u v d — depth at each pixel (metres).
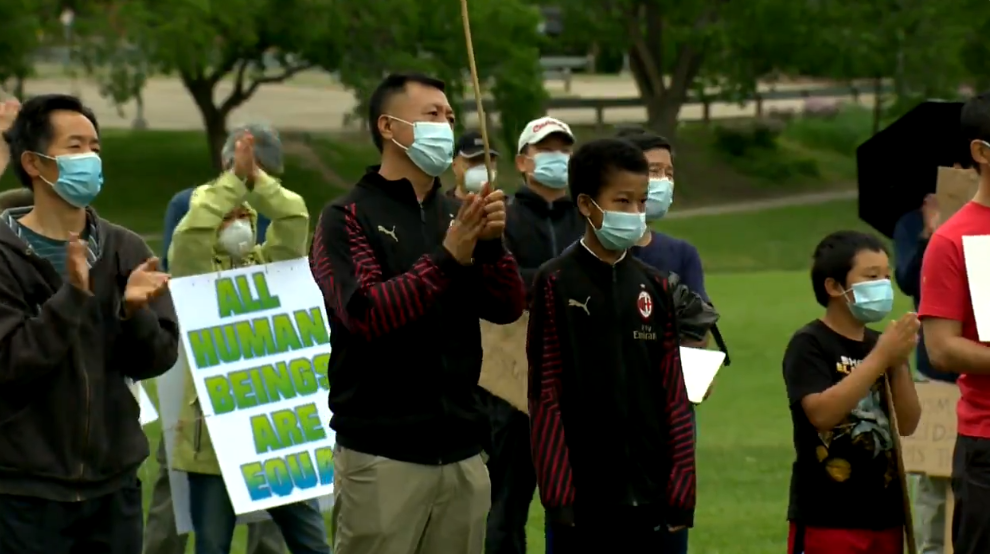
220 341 13.77
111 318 10.15
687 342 12.95
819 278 11.46
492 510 14.09
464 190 16.83
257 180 14.07
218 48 66.50
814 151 90.00
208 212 13.71
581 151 10.73
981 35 81.88
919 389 14.02
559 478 10.30
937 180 13.22
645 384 10.63
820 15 79.31
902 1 81.44
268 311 13.99
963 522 10.90
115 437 10.15
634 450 10.55
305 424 13.85
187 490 13.91
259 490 13.53
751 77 82.56
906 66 82.00
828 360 11.34
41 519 9.84
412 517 9.94
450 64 68.19
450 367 9.98
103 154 76.88
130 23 61.75
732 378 27.66
